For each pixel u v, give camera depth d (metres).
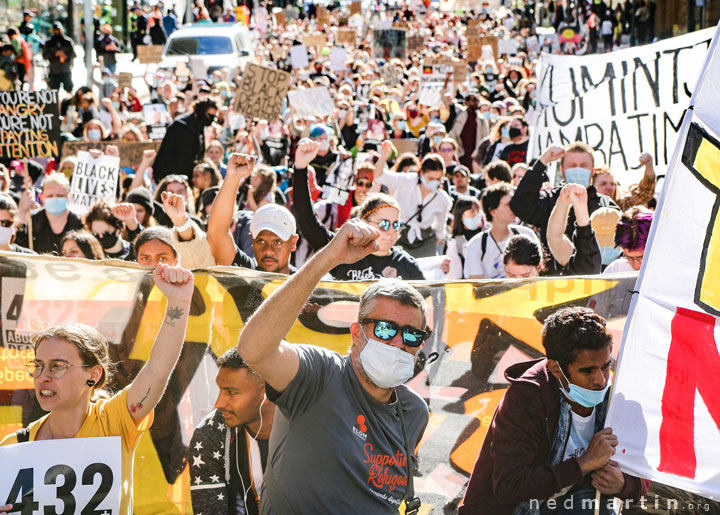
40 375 2.95
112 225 6.19
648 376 3.05
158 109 14.18
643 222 4.80
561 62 7.47
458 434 3.60
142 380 3.04
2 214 5.70
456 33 39.53
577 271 5.10
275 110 10.18
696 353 3.04
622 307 3.63
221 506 3.50
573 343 3.04
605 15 31.22
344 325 3.66
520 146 11.08
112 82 23.03
